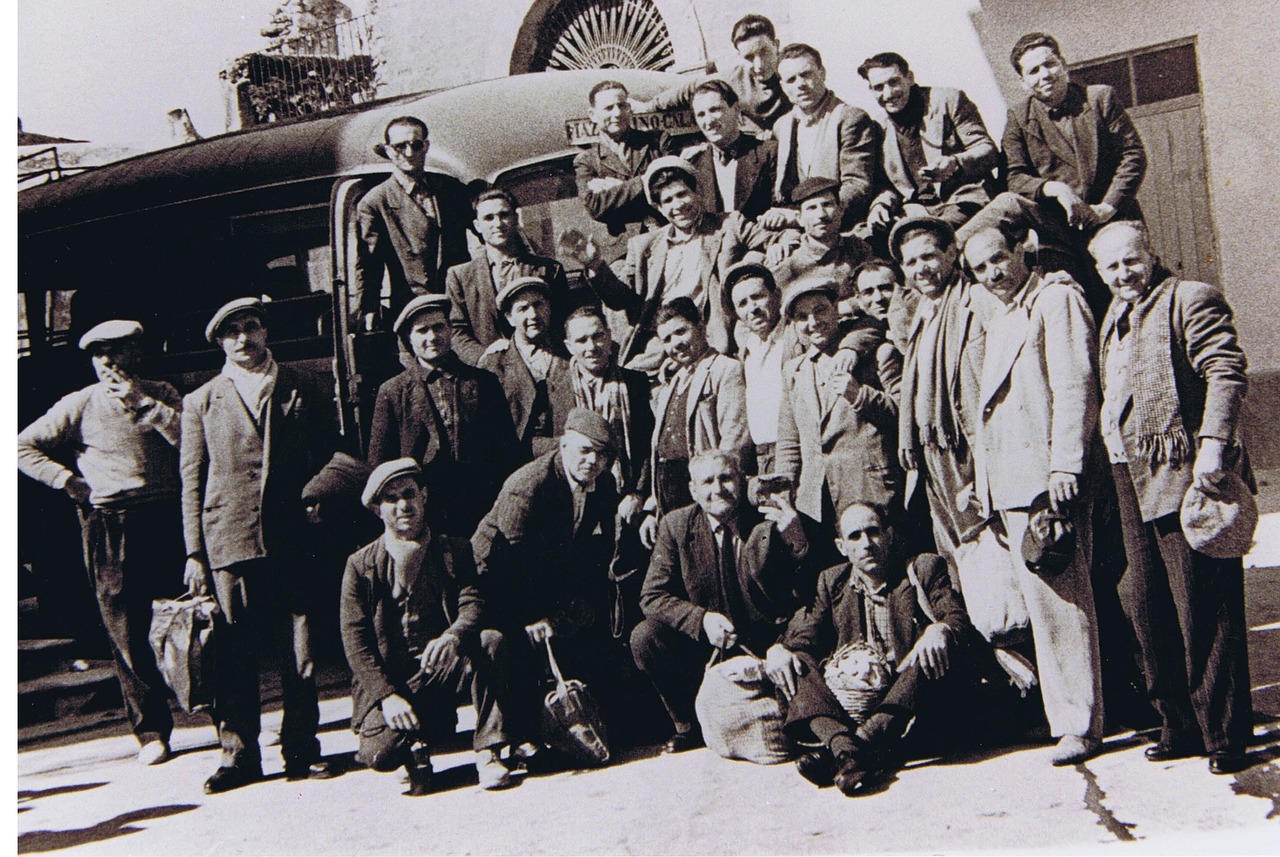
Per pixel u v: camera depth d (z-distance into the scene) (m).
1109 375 5.52
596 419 6.22
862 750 5.35
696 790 5.45
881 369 5.92
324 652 6.21
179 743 6.76
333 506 6.34
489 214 6.50
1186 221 6.04
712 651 5.87
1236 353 5.32
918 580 5.70
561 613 6.07
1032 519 5.54
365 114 6.87
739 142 6.26
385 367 6.48
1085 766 5.31
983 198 5.89
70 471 6.78
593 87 6.50
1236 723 5.16
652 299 6.29
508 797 5.61
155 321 6.89
